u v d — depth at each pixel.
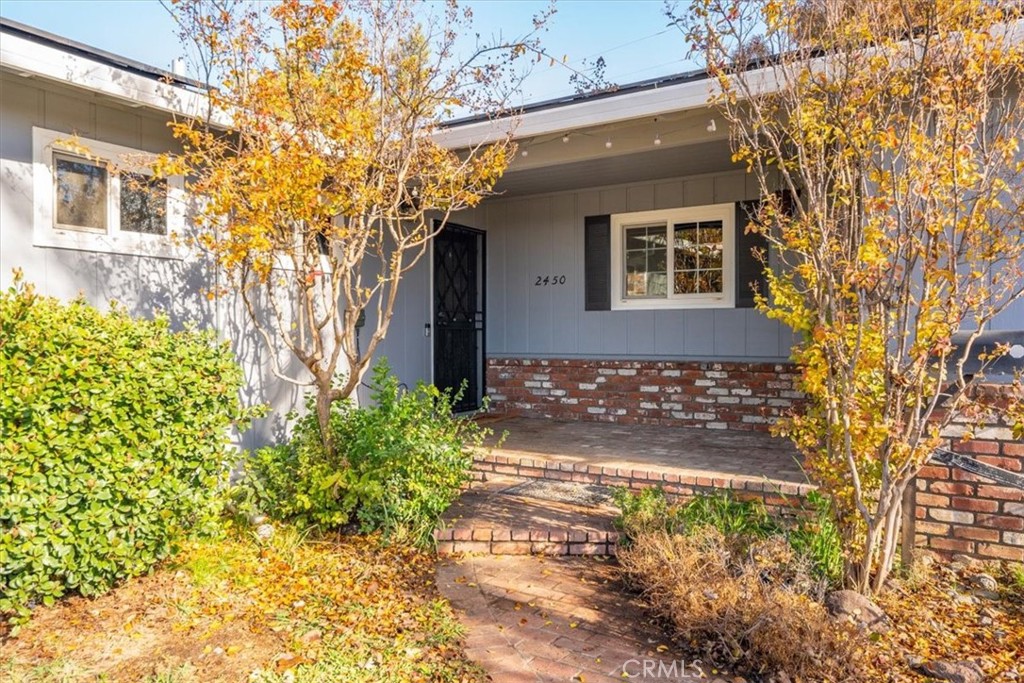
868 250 3.50
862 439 3.72
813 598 3.78
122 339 3.92
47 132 4.57
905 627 3.58
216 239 4.97
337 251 5.94
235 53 4.73
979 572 4.15
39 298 3.90
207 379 4.22
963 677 3.07
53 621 3.54
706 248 8.05
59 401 3.47
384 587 4.06
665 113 5.16
